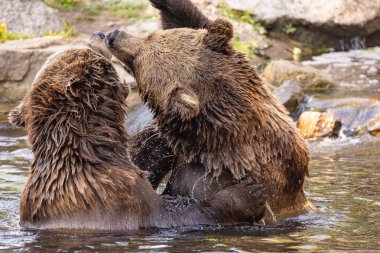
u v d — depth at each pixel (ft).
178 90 35.99
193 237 33.35
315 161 54.08
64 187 34.30
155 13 94.84
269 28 96.37
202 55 37.04
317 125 65.10
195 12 40.45
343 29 97.71
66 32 88.22
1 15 86.28
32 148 35.65
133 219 34.40
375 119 66.08
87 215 34.14
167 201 36.58
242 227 35.45
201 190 37.11
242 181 36.29
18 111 37.47
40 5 89.35
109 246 31.78
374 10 98.78
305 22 96.58
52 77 36.04
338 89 79.41
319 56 94.94
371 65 91.09
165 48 37.42
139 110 59.57
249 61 38.06
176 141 37.37
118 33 38.40
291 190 38.27
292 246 32.04
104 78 36.70
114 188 34.24
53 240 32.76
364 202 41.45
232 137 36.40
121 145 35.94
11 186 45.16
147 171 38.70
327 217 38.09
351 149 58.95
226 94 36.55
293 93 71.36
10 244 32.30
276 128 37.35
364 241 33.06
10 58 73.56
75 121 35.12
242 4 96.73
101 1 97.81
